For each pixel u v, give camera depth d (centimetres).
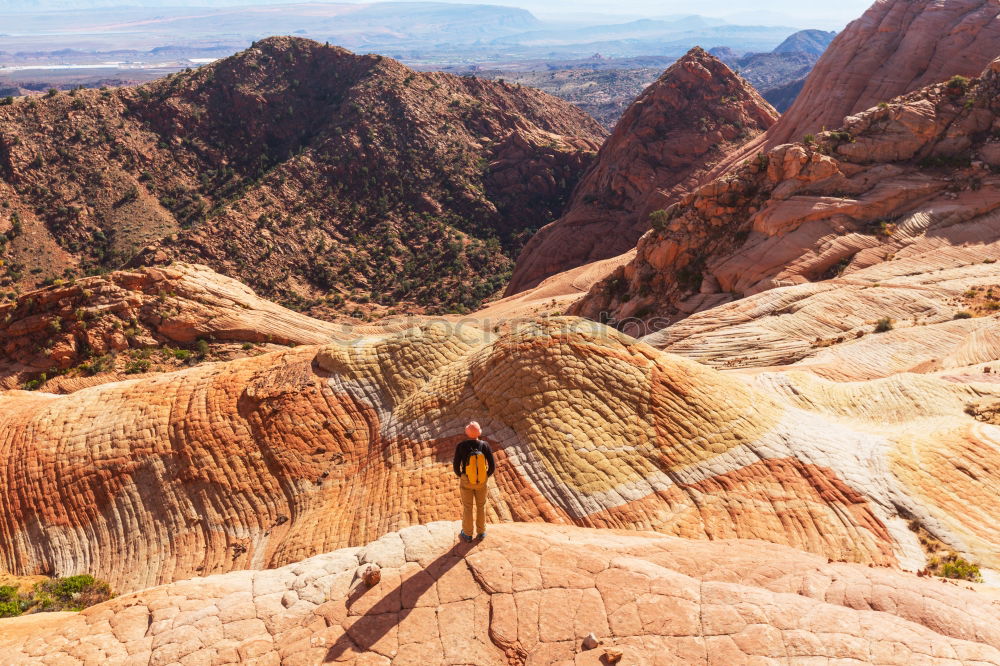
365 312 12912
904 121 6203
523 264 12744
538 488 1501
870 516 1421
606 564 834
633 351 1770
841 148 6225
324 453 1870
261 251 14050
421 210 16025
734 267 5781
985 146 5984
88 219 15100
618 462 1534
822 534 1373
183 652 734
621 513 1427
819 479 1516
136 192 15912
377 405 1981
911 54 9125
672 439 1590
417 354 2070
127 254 14412
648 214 12069
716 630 712
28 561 1800
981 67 8606
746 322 4653
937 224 5384
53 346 5056
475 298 13162
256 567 1591
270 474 1853
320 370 2153
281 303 13200
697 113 13000
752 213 6103
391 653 712
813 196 5828
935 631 727
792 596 768
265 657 720
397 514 1548
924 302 4188
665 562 908
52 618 1007
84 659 732
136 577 1692
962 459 1619
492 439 1650
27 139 15662
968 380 2438
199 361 5306
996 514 1435
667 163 12606
